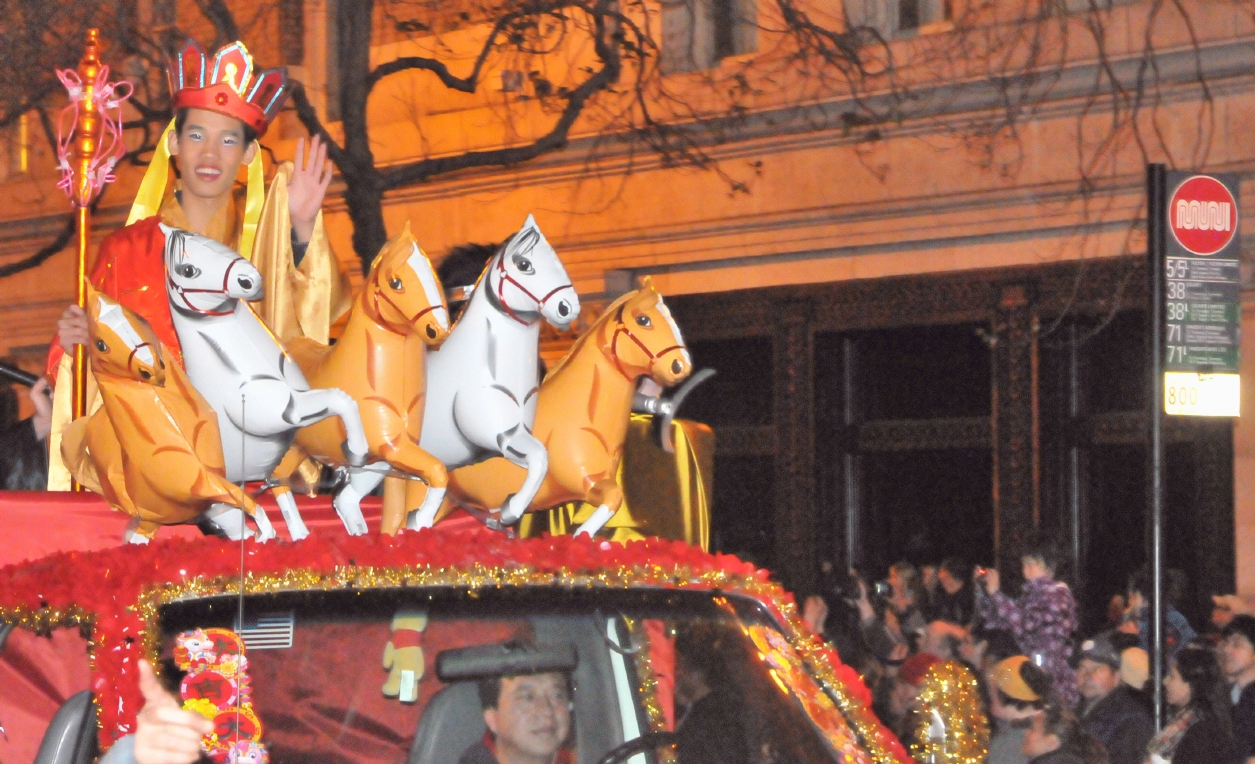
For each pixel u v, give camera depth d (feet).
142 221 18.30
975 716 14.71
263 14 52.65
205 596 13.28
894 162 55.42
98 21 45.39
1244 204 49.08
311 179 20.59
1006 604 30.17
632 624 14.37
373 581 13.82
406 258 16.76
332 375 17.16
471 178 62.39
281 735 13.47
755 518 62.34
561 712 14.24
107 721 12.48
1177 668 26.48
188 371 16.44
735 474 62.69
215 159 19.70
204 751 12.55
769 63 56.44
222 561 13.34
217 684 12.69
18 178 70.44
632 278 61.31
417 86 63.67
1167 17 50.01
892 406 59.98
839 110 55.77
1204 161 47.75
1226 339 23.18
